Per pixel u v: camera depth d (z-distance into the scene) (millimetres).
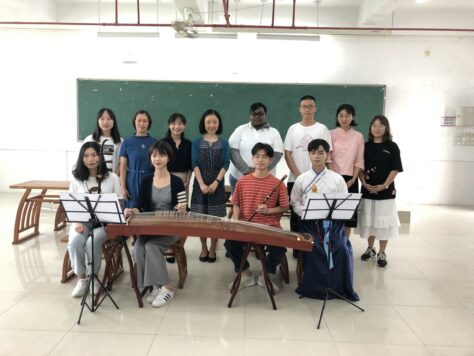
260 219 2973
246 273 3145
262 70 6262
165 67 6289
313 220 2836
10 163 6582
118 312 2609
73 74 6355
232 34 5270
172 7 6109
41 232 4445
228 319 2549
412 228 5031
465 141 6410
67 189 3885
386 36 6160
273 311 2676
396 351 2211
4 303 2693
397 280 3287
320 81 6262
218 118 3566
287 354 2162
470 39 6184
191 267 3518
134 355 2119
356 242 4398
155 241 2764
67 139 6508
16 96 6441
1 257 3613
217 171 3547
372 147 3600
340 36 6172
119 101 6277
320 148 2889
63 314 2557
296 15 6102
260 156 2916
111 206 2426
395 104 6320
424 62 6234
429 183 6520
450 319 2605
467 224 5258
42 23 5898
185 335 2336
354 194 2521
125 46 6273
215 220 2707
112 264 2975
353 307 2760
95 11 6152
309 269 2857
